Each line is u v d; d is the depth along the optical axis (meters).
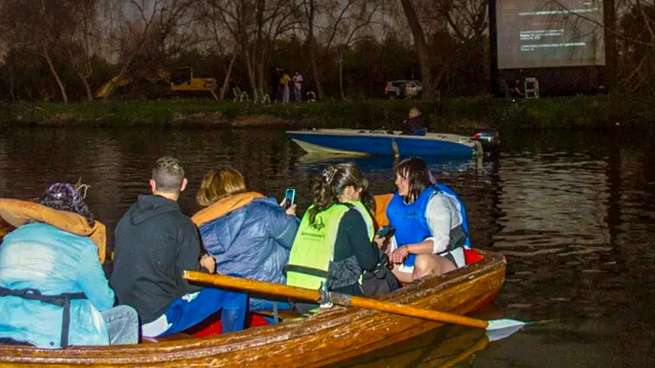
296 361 4.44
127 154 19.00
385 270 5.21
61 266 3.79
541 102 27.22
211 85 40.38
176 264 4.39
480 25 36.00
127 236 4.39
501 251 7.83
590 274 6.92
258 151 19.56
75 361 3.79
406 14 33.62
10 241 3.83
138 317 4.30
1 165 16.47
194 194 11.70
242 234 4.89
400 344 5.12
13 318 3.75
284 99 35.31
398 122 28.11
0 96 39.97
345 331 4.66
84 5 37.97
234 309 4.74
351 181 4.84
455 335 5.33
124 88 40.59
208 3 38.09
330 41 39.94
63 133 27.31
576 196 11.41
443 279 5.32
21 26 37.72
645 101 20.88
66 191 3.98
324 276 4.73
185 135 25.91
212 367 4.08
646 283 6.62
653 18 18.34
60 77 40.66
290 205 5.59
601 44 23.97
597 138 22.31
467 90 37.81
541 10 26.02
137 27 38.75
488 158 17.19
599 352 5.05
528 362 4.88
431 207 5.56
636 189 12.02
